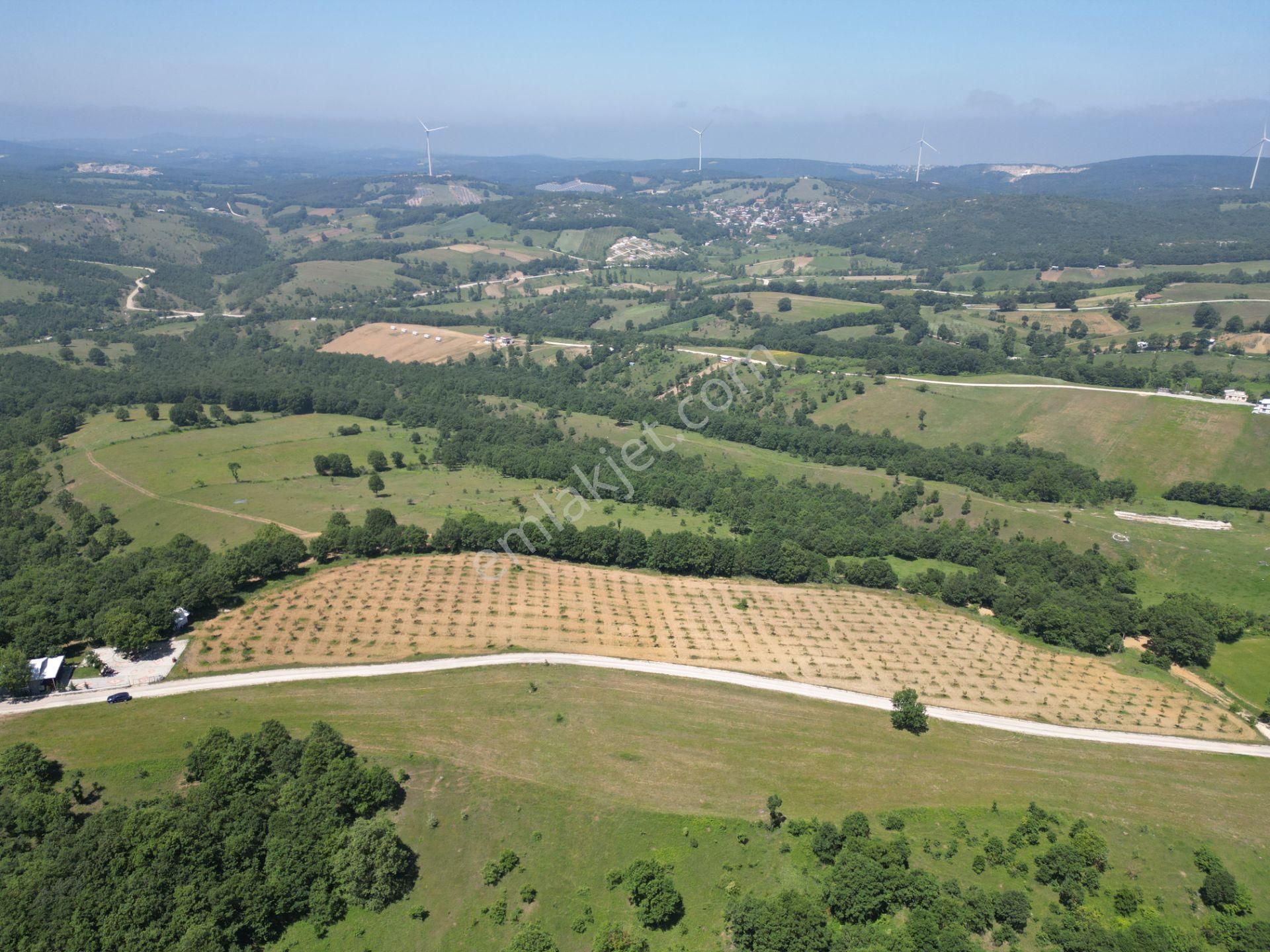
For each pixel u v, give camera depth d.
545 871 90.06
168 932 77.88
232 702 115.00
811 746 109.38
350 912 85.75
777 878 88.88
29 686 116.81
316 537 169.38
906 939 80.00
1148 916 83.62
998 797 101.00
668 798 98.94
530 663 127.56
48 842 87.00
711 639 137.38
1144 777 106.69
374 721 111.81
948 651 136.75
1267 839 96.56
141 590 137.50
